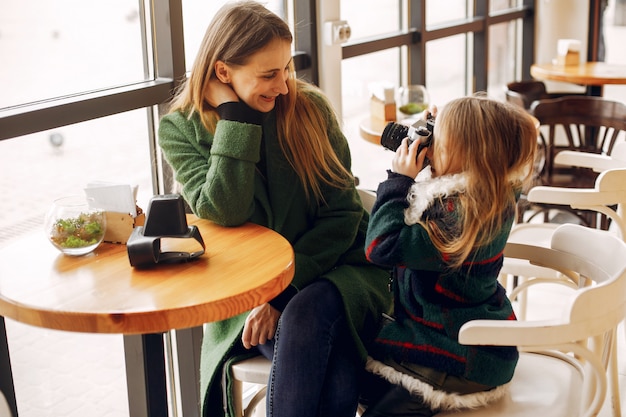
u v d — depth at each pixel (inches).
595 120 155.9
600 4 212.8
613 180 92.1
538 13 213.9
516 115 64.3
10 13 76.0
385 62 153.7
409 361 65.2
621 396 104.1
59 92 82.2
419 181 66.9
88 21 84.4
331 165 78.3
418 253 63.6
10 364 76.6
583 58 202.1
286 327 66.9
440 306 64.9
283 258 64.0
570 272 75.9
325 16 118.8
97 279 60.0
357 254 77.7
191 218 75.4
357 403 67.5
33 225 81.0
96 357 89.1
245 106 72.5
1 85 76.0
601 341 62.7
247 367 71.4
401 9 156.3
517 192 66.2
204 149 75.7
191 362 98.3
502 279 98.1
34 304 55.4
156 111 93.5
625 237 94.7
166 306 54.8
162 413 83.7
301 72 119.0
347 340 69.6
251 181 71.7
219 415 75.4
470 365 63.0
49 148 81.0
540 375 70.1
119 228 67.6
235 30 70.7
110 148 88.6
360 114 146.9
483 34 183.3
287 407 65.1
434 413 64.4
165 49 90.6
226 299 56.3
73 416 87.7
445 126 63.9
